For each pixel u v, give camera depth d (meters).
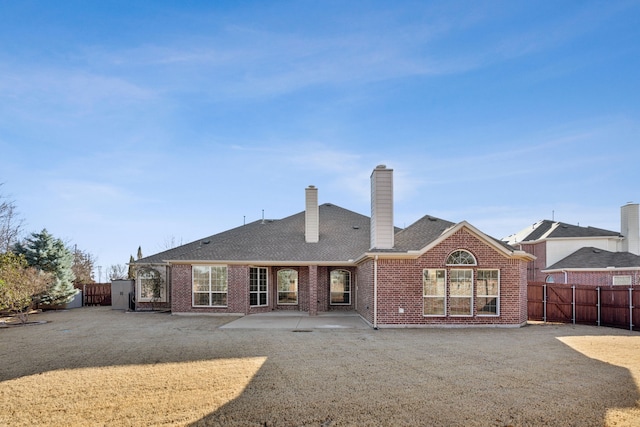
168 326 17.19
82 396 7.52
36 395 7.61
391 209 17.77
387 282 16.66
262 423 6.18
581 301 17.75
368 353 11.15
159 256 25.59
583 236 31.36
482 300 16.78
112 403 7.13
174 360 10.36
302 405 6.93
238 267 21.64
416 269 16.70
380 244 17.58
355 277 23.36
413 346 12.21
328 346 12.23
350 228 25.03
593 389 7.68
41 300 25.70
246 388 7.91
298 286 23.64
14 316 21.95
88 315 22.66
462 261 16.73
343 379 8.48
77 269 44.81
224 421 6.27
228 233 27.30
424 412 6.57
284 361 10.18
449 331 15.48
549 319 18.83
